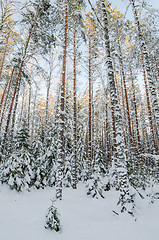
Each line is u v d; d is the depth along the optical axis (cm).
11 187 726
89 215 525
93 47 1317
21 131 935
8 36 1124
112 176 1025
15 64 1147
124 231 401
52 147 1107
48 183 1009
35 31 1124
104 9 755
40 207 580
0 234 369
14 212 514
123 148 577
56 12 955
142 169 1271
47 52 1199
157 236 365
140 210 509
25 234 387
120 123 605
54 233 411
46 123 1438
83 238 386
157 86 1248
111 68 682
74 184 981
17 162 768
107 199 699
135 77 1617
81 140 1711
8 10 994
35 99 2030
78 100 2039
